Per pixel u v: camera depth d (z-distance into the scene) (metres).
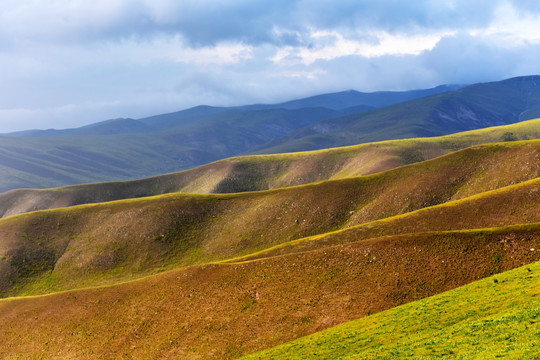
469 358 27.88
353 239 94.69
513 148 145.38
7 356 73.38
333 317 58.47
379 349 37.38
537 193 92.94
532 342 27.16
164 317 70.94
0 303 90.81
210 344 61.03
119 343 67.88
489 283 49.25
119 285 85.50
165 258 139.50
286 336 57.66
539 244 59.38
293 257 76.12
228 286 73.38
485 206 95.31
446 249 64.94
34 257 144.38
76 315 78.94
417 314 46.75
